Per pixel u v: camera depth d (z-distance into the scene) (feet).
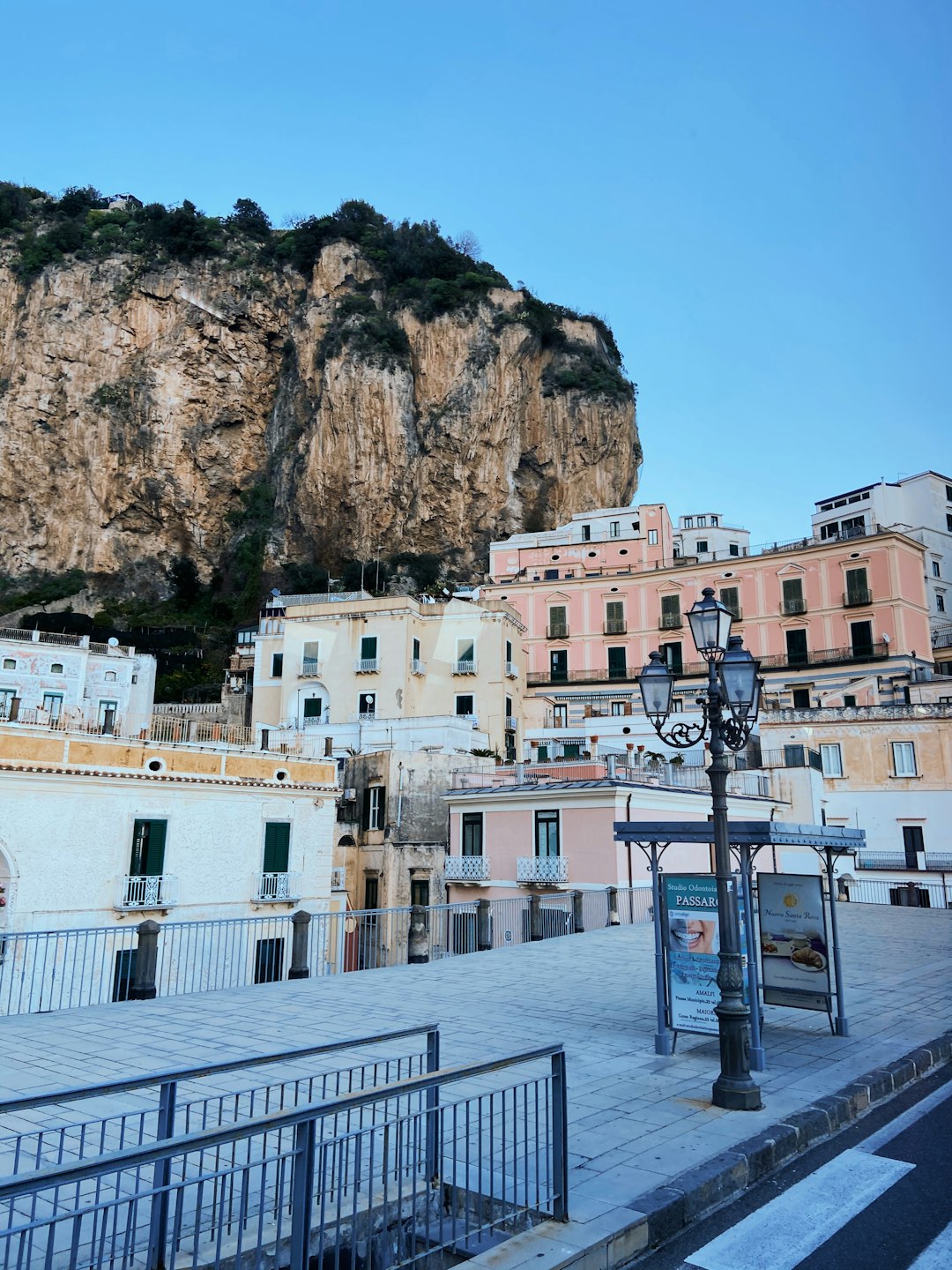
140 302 287.28
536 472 286.25
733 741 30.66
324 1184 16.37
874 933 73.92
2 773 69.77
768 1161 23.27
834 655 174.91
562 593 203.62
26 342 282.56
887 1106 28.96
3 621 246.27
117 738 76.89
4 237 302.25
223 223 316.60
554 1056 19.60
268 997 46.73
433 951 98.48
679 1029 32.99
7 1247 12.14
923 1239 18.93
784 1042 36.04
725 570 189.88
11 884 69.46
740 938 30.81
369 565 256.11
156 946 48.67
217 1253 14.92
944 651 185.26
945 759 126.00
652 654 34.78
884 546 172.96
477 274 292.20
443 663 167.43
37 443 277.03
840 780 131.75
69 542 274.77
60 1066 32.32
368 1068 31.65
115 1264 17.47
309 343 286.05
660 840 34.88
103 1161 11.98
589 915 81.87
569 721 178.91
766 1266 17.99
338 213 329.52
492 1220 18.80
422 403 277.23
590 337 311.68
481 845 99.30
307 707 167.84
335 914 56.54
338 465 266.57
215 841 81.71
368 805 118.01
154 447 276.00
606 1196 20.01
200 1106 27.53
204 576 277.23
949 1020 40.11
